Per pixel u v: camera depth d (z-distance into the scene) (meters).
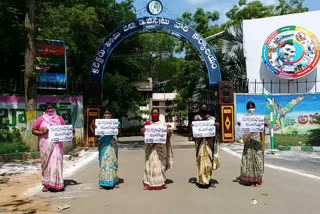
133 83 33.31
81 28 22.00
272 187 6.75
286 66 17.61
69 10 20.92
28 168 9.47
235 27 20.80
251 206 5.39
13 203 5.71
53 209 5.32
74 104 16.06
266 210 5.17
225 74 20.58
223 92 16.62
